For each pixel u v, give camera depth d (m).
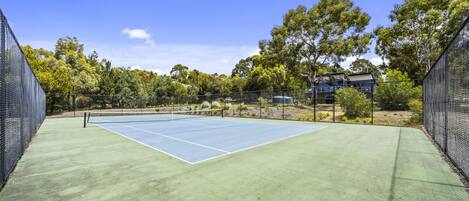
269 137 7.59
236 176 3.51
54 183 3.24
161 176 3.53
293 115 16.98
